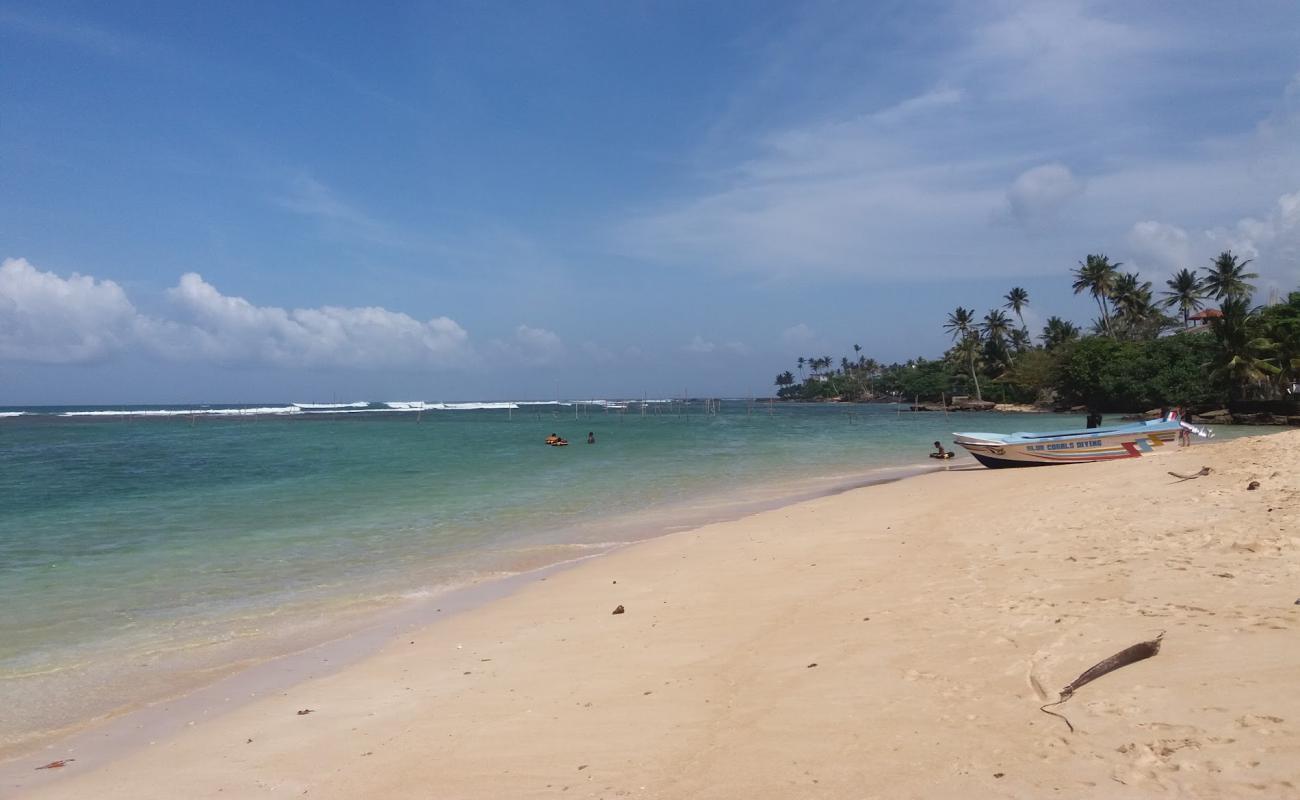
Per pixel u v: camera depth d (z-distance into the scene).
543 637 8.90
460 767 5.54
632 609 9.83
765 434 62.25
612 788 4.94
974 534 12.31
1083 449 24.95
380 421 98.38
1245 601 6.61
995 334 122.88
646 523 17.47
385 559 13.95
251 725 6.79
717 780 4.84
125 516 19.27
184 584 12.16
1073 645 6.20
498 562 13.59
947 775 4.42
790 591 9.84
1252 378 62.16
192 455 40.19
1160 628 6.23
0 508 20.81
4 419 103.56
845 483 24.38
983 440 26.30
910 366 174.38
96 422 93.38
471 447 46.88
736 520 16.92
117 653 8.91
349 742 6.25
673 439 55.09
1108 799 3.89
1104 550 9.60
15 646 9.17
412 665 8.25
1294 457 14.07
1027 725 4.89
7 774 5.98
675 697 6.52
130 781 5.78
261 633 9.63
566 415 130.75
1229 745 4.17
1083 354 90.00
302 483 26.64
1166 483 14.57
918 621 7.64
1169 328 99.50
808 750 5.07
